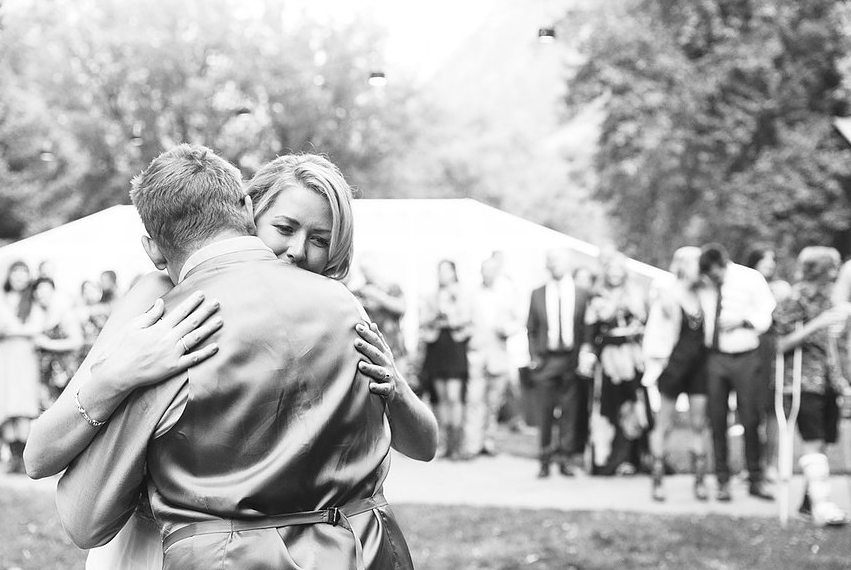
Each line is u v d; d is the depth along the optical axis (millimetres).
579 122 31047
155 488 1828
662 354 7941
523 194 39719
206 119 32312
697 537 6449
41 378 9641
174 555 1755
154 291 2066
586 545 6285
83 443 1829
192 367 1792
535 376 9375
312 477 1806
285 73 32688
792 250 22328
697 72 21766
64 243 11094
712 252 7684
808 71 22375
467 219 12281
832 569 5730
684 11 22266
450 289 10383
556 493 8422
